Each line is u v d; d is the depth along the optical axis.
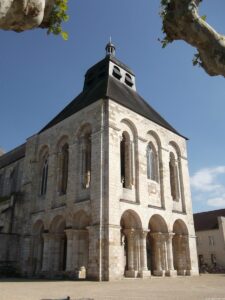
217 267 47.62
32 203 32.88
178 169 35.09
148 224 29.47
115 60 38.22
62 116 34.84
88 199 25.61
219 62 6.05
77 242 26.31
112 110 28.19
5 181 45.84
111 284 19.64
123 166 30.88
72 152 29.83
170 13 7.08
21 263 30.78
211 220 57.38
